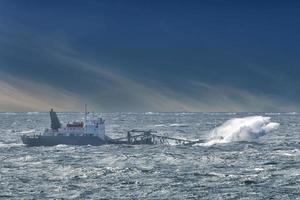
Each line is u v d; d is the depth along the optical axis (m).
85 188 137.00
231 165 178.75
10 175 158.25
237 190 134.00
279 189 135.00
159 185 140.38
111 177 153.38
